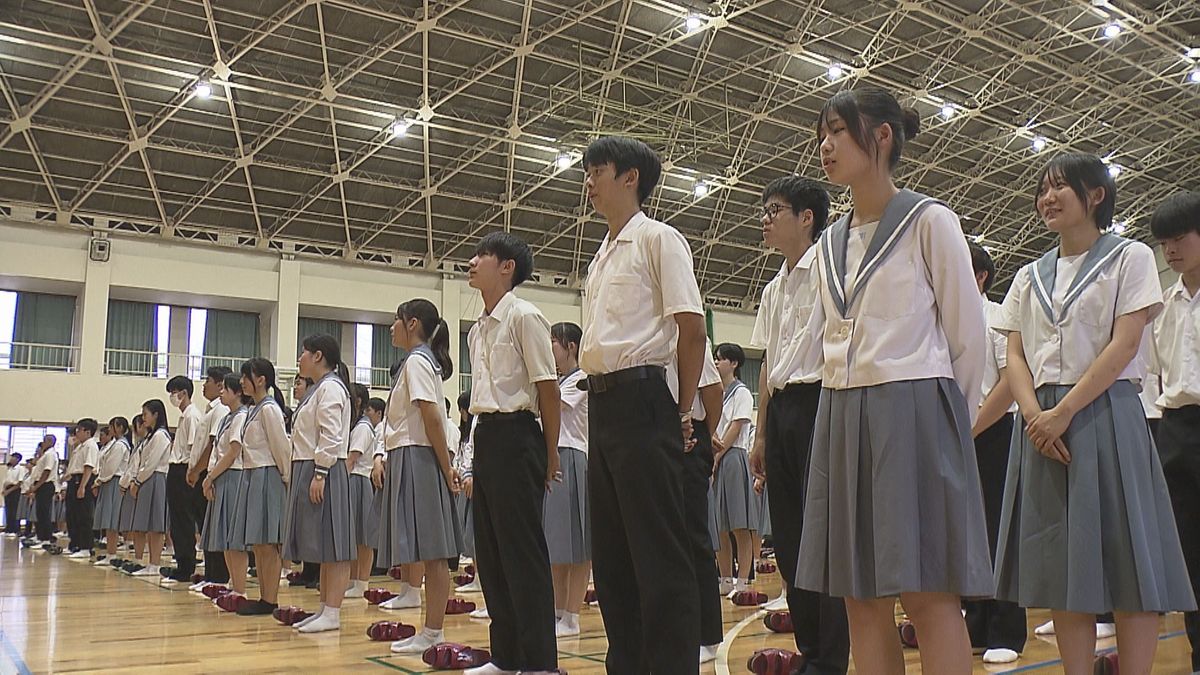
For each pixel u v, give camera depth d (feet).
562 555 13.61
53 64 44.62
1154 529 6.91
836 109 5.88
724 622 14.76
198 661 11.29
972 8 46.75
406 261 65.57
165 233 58.13
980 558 5.19
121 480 28.58
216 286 59.26
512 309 9.95
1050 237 75.51
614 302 7.45
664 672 6.74
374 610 16.99
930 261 5.52
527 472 9.59
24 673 10.55
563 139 54.90
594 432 7.49
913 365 5.41
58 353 58.80
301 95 48.42
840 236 6.02
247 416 17.19
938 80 52.60
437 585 11.87
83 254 56.13
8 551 37.40
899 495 5.23
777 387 9.27
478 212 62.49
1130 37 49.75
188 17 43.42
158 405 26.17
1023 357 7.68
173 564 29.84
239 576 17.94
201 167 54.03
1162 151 63.67
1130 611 6.73
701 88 51.80
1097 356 7.16
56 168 52.65
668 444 7.13
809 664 8.84
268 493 16.70
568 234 66.18
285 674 10.35
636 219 7.84
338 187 57.26
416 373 11.90
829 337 5.84
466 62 48.57
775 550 9.27
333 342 15.64
